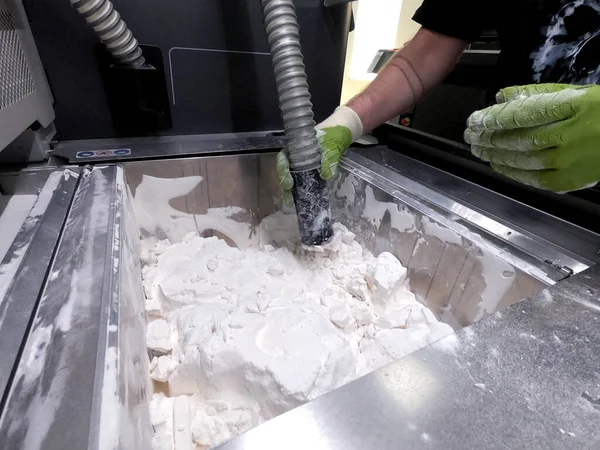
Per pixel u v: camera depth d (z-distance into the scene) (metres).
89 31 0.68
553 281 0.43
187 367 0.47
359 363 0.53
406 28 1.39
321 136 0.70
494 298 0.51
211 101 0.85
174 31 0.75
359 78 1.47
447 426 0.24
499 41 0.73
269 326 0.49
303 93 0.62
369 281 0.66
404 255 0.68
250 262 0.73
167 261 0.71
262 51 0.84
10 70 0.51
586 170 0.42
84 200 0.52
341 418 0.23
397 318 0.59
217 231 0.88
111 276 0.36
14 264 0.37
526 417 0.25
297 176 0.65
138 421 0.31
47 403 0.24
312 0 0.83
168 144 0.80
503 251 0.50
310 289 0.69
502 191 0.67
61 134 0.75
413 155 0.86
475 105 0.76
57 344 0.28
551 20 0.60
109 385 0.25
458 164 0.75
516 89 0.51
